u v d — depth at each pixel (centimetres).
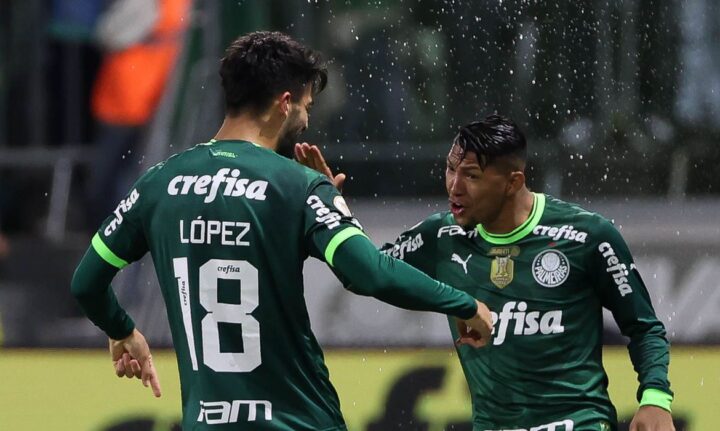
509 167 1235
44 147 2567
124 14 2544
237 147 1073
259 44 1087
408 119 2464
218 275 1049
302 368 1061
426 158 2455
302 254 1055
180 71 2533
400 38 2462
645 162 2447
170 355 2261
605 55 2452
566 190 2461
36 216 2688
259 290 1044
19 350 2227
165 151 2539
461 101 2464
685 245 2333
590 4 2442
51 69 2552
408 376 2145
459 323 1105
